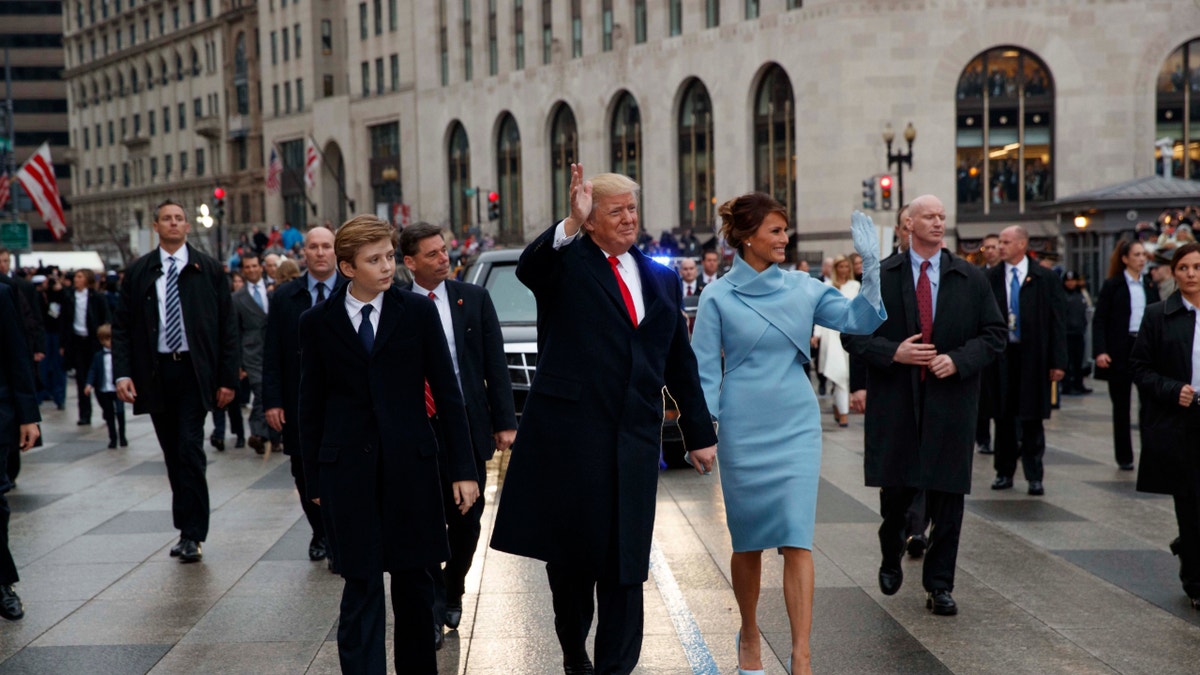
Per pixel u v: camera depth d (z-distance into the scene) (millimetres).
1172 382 6480
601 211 4969
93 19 108750
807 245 42781
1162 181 24703
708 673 5508
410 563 4949
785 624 6273
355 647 4871
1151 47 40594
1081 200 24500
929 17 41125
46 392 22906
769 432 5387
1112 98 40688
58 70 121562
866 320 5449
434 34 65438
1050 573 7285
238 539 8633
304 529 8992
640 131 51969
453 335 6422
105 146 108062
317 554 7855
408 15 67812
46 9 120875
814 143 42562
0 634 6223
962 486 6332
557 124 57000
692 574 7383
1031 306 10016
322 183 76500
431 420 6027
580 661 5230
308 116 77438
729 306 5480
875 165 41500
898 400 6480
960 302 6504
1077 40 40750
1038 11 40844
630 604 4941
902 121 41406
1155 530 8570
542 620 6379
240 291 13641
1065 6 40719
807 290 5574
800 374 5512
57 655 5844
